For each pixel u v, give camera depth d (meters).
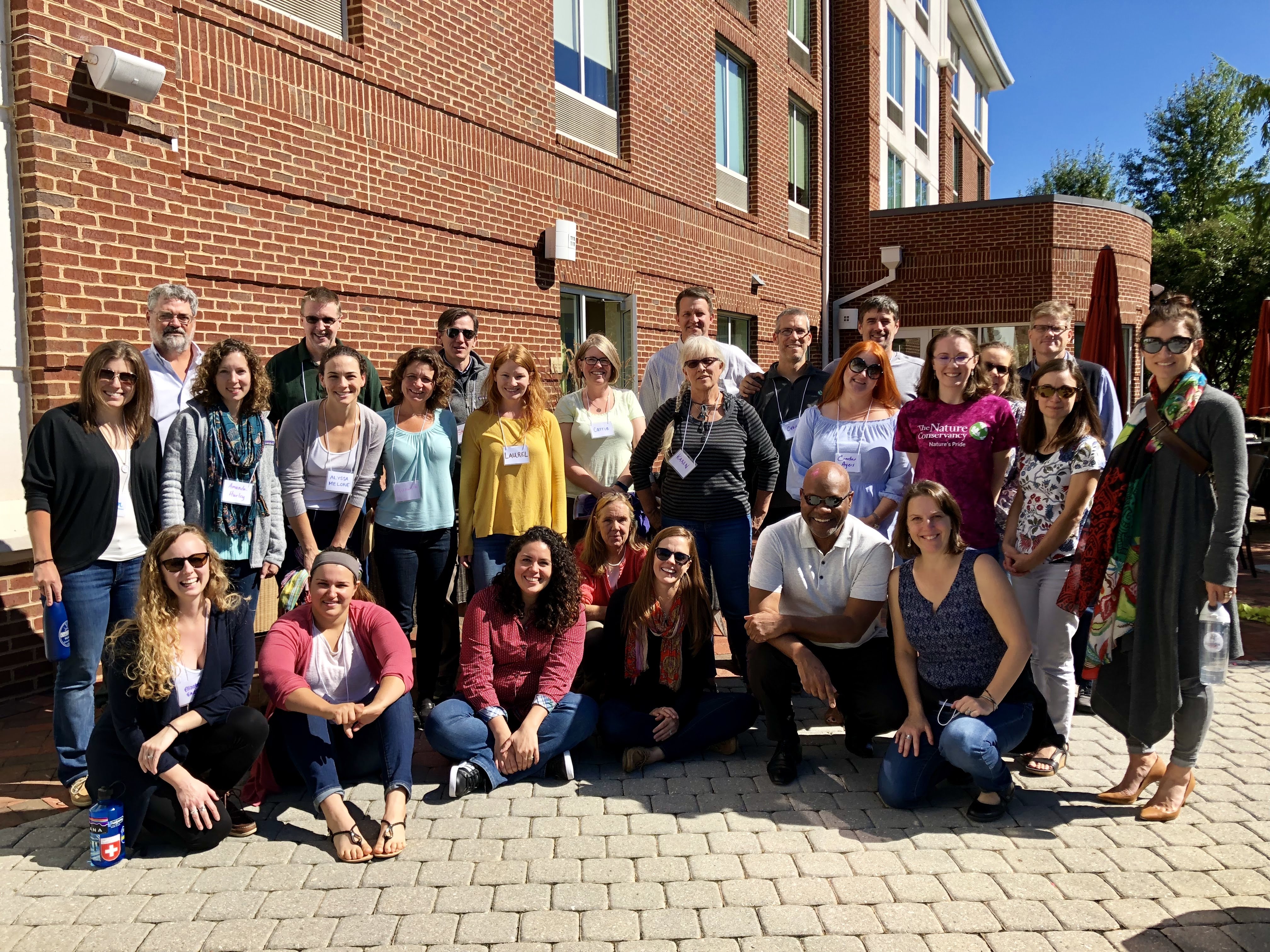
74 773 3.75
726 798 3.80
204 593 3.45
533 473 4.75
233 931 2.83
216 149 5.57
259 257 5.88
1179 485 3.42
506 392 4.69
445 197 7.42
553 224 8.79
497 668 4.14
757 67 13.59
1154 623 3.50
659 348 10.94
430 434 4.69
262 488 4.13
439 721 3.87
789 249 14.89
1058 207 15.05
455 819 3.61
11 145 4.60
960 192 27.23
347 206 6.52
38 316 4.66
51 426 3.64
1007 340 18.36
